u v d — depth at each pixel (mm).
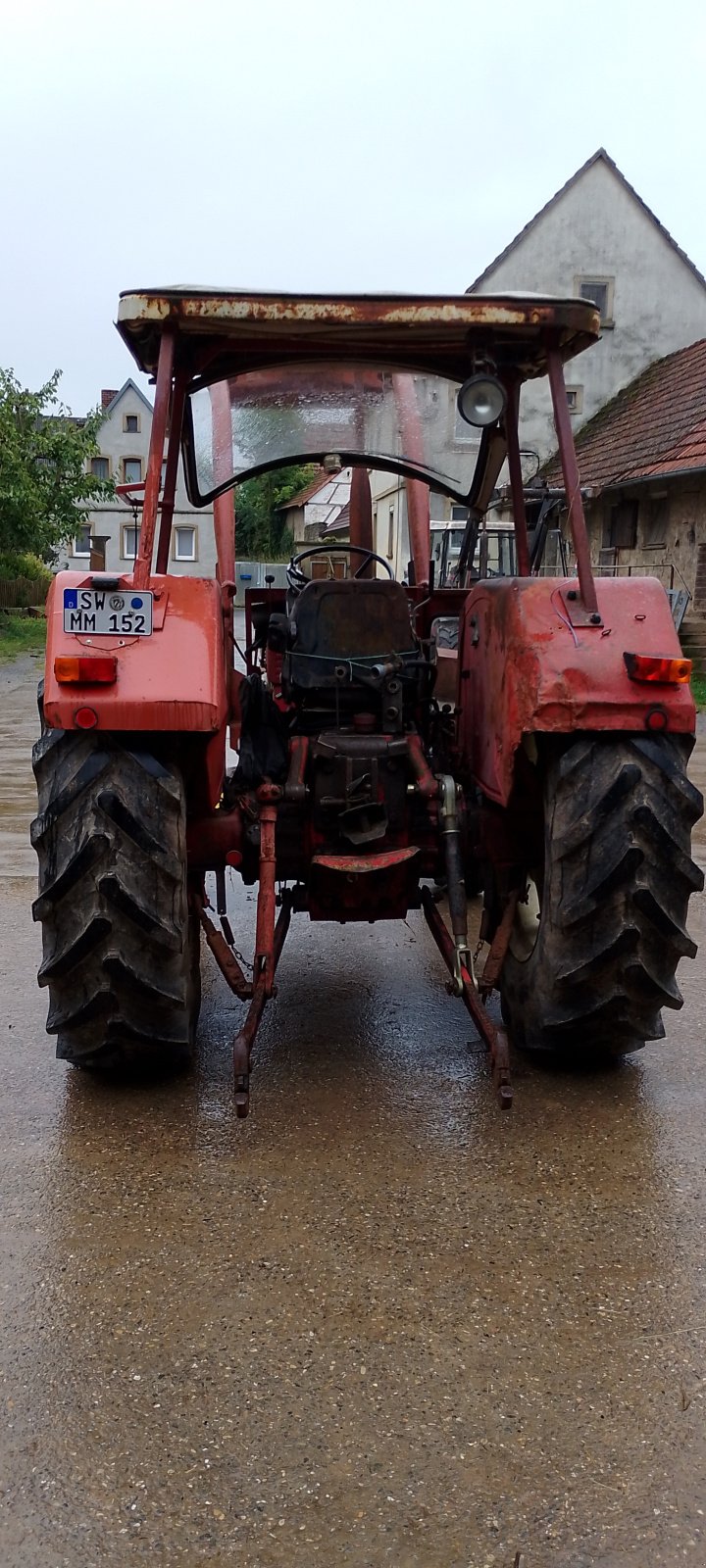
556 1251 2525
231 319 2980
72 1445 1976
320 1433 2004
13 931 4941
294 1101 3260
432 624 4531
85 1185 2793
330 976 4391
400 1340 2242
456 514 9875
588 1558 1769
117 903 2910
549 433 22297
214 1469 1925
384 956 4641
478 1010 3164
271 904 3227
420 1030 3818
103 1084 3377
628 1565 1758
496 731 3354
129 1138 3033
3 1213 2668
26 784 8258
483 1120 3141
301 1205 2701
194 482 4625
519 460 3908
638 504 19047
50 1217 2652
